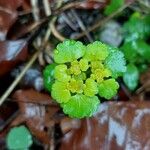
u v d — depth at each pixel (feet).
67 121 0.51
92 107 0.39
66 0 0.57
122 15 0.59
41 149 0.53
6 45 0.52
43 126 0.52
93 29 0.57
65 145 0.51
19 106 0.52
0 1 0.53
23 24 0.55
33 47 0.56
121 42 0.58
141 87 0.55
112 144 0.50
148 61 0.55
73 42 0.39
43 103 0.52
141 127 0.50
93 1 0.56
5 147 0.52
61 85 0.39
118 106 0.51
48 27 0.56
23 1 0.55
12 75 0.55
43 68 0.55
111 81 0.39
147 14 0.59
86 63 0.39
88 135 0.50
